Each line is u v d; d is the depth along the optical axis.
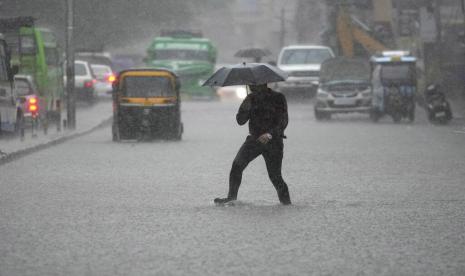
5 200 27.58
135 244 20.05
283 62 95.69
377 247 19.59
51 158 42.22
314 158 41.75
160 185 31.52
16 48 69.25
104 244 20.05
